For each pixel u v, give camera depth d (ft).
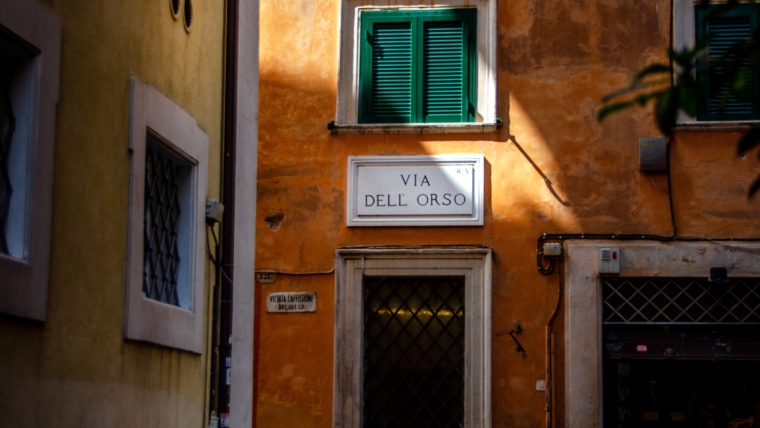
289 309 37.78
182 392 22.30
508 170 37.55
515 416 36.19
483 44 38.60
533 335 36.55
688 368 36.40
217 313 24.71
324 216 38.11
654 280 36.58
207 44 24.81
